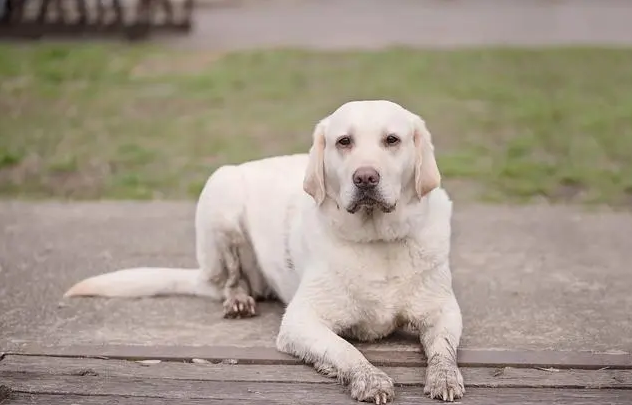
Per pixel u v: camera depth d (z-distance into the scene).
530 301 5.72
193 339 5.11
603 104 12.75
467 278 6.20
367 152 4.44
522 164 9.71
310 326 4.66
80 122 11.94
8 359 4.85
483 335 5.13
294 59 15.95
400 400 4.28
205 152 10.55
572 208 8.25
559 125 11.67
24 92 13.45
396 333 5.10
